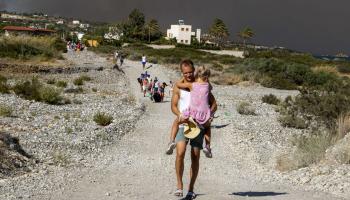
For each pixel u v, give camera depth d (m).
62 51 79.06
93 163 13.60
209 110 7.93
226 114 27.66
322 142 14.66
